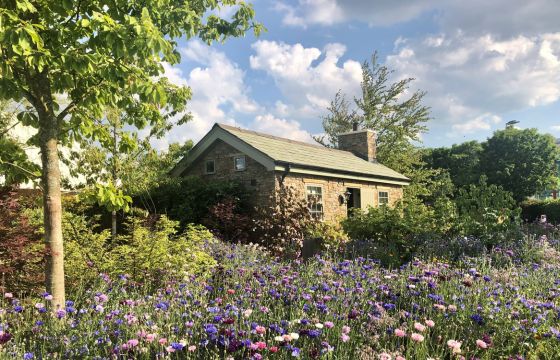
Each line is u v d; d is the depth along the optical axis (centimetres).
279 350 339
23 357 305
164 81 566
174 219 1305
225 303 457
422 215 1114
